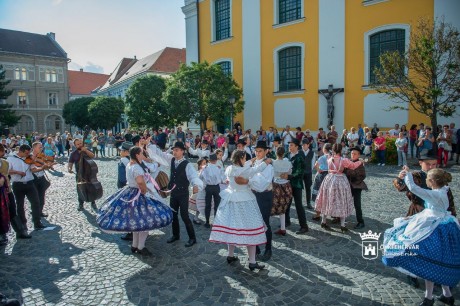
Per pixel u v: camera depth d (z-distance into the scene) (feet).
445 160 40.16
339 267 14.97
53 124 190.19
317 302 12.14
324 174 22.53
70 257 16.78
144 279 14.24
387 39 54.13
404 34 52.49
